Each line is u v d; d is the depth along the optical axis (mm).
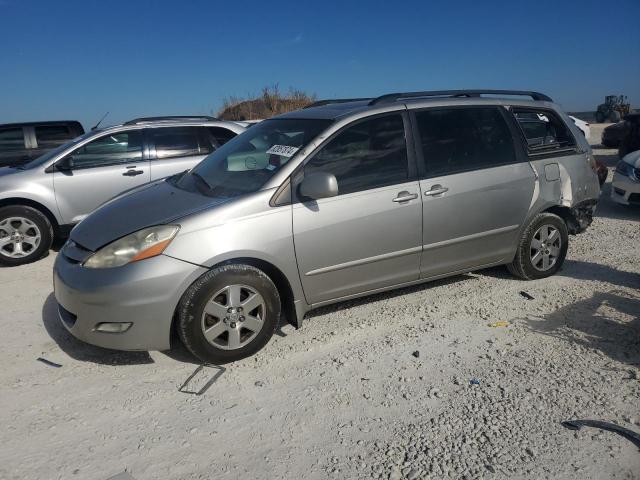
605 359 3941
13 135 10469
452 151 4824
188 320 3801
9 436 3209
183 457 3021
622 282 5410
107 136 7324
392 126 4590
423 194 4586
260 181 4199
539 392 3559
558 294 5148
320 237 4176
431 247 4711
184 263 3758
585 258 6211
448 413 3369
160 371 3945
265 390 3672
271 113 21688
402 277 4676
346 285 4422
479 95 5320
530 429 3189
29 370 4000
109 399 3598
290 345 4293
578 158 5547
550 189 5297
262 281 3988
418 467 2906
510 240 5199
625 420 3244
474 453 3004
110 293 3689
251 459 3000
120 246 3801
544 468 2873
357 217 4305
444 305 4980
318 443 3125
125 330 3754
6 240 6738
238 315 3947
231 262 3932
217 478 2857
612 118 30594
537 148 5309
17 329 4723
